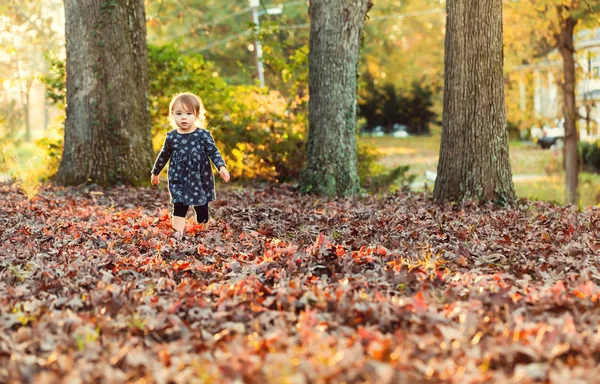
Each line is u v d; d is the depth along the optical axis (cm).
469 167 1109
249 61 4394
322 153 1312
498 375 328
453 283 530
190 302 468
